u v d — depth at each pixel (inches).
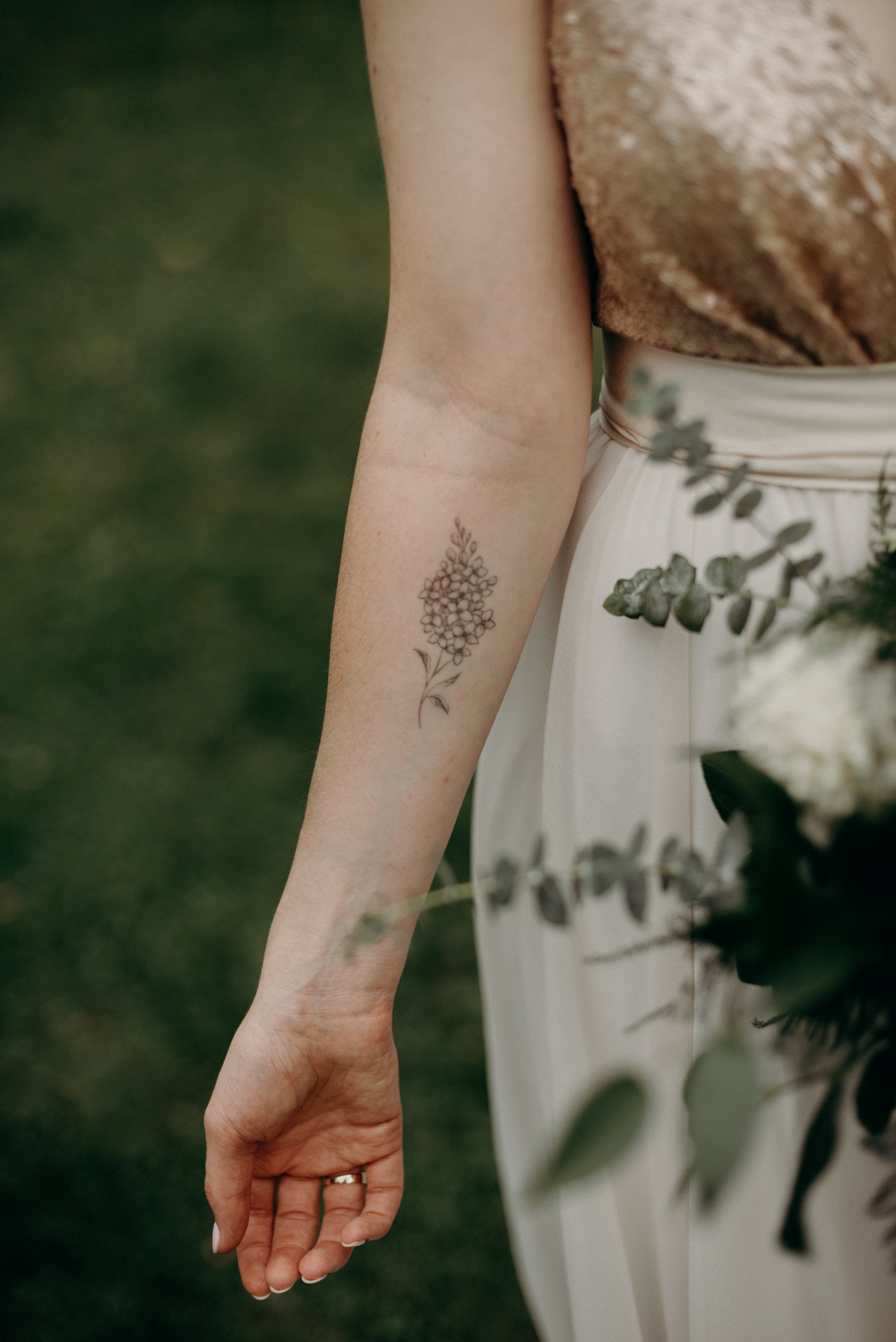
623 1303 33.7
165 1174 53.2
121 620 86.4
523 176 29.1
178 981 61.7
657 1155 32.8
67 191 155.4
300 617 85.6
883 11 28.6
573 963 33.5
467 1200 51.7
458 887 27.6
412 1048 57.9
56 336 124.3
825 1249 31.3
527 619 30.8
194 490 100.0
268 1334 47.9
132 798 72.2
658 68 28.5
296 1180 32.3
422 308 29.7
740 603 29.3
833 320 29.1
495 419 29.8
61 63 193.0
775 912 24.2
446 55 28.6
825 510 30.1
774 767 24.3
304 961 31.0
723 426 30.4
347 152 161.0
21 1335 48.1
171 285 132.4
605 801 32.4
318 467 102.0
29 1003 60.9
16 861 68.7
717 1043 22.0
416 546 30.2
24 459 105.6
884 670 25.0
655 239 29.3
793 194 28.4
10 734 77.3
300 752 74.7
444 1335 47.6
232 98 178.5
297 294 129.3
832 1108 24.9
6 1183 53.2
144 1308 48.6
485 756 36.4
